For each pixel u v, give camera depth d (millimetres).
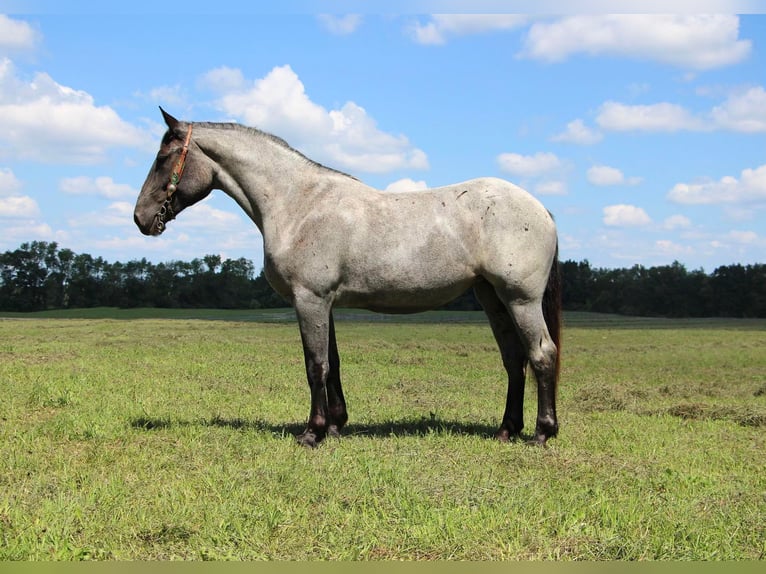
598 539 4328
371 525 4465
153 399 9266
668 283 62000
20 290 66312
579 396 10906
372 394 10625
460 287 6887
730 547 4277
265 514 4586
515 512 4707
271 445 6648
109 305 67000
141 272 68188
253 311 53562
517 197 6770
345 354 16797
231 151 7180
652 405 10320
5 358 13453
